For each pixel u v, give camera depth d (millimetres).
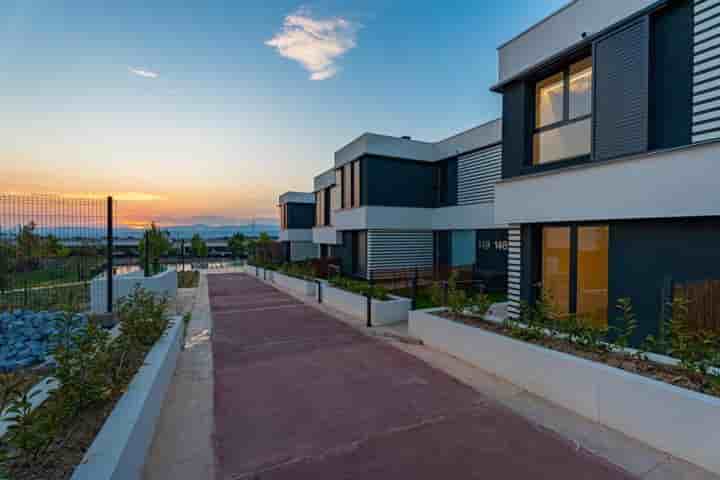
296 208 22484
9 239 6574
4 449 1968
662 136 4348
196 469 2463
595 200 4898
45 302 6840
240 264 27844
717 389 2479
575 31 5340
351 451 2676
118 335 4527
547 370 3496
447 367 4539
